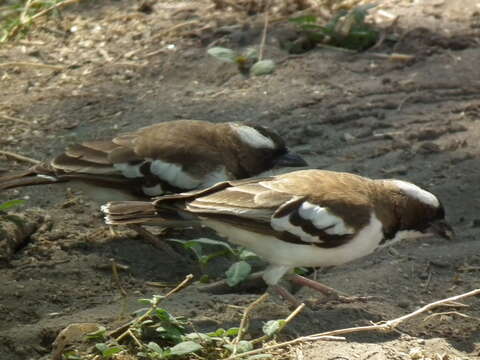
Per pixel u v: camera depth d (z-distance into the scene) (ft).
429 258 37.24
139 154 38.70
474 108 48.93
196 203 33.22
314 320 33.04
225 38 56.65
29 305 34.96
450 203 41.16
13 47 58.18
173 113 49.93
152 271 37.88
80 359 30.04
